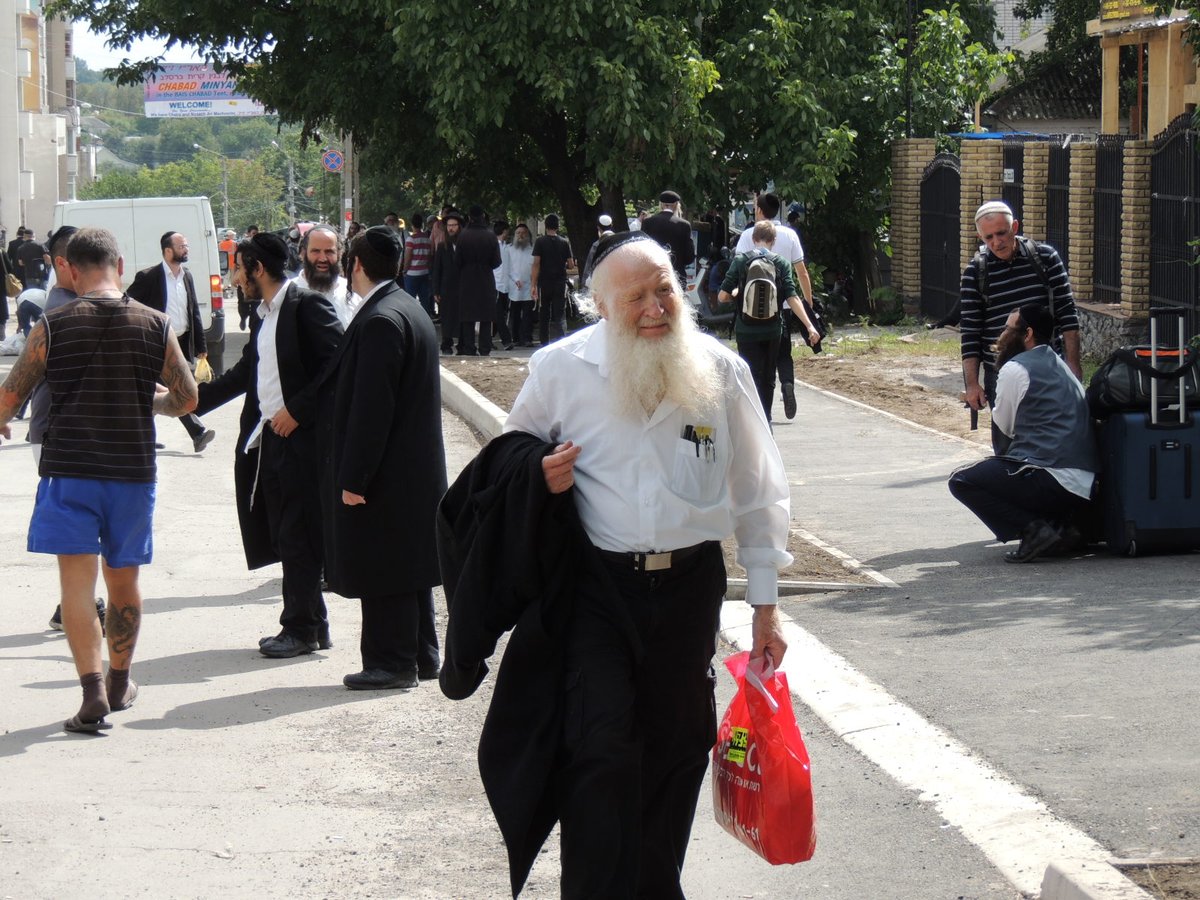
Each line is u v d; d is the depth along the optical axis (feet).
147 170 514.27
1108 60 98.58
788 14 88.48
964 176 80.43
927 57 92.58
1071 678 22.79
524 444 13.75
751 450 14.39
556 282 79.00
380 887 16.65
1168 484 30.60
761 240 47.19
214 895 16.38
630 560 13.74
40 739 21.98
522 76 82.07
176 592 31.45
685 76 82.38
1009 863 16.26
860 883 16.24
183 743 21.81
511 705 13.67
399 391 23.75
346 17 90.63
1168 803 17.54
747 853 17.35
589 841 13.16
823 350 71.97
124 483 22.43
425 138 97.30
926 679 23.12
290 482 26.32
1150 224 61.52
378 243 23.72
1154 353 30.58
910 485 40.06
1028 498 30.86
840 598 28.81
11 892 16.38
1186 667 23.06
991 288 32.68
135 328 22.44
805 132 88.22
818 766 19.97
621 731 13.30
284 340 25.75
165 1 94.17
